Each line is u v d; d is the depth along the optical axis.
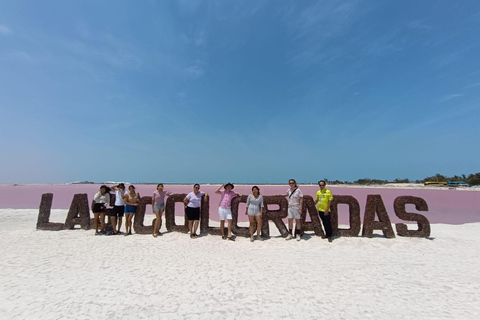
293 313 4.44
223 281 5.81
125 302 4.84
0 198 39.69
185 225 10.79
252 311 4.51
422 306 4.71
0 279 5.96
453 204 29.50
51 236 10.30
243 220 17.81
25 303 4.82
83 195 11.70
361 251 8.24
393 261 7.26
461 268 6.72
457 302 4.88
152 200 10.45
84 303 4.81
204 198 10.84
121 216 10.83
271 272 6.36
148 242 9.37
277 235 10.73
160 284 5.66
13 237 10.12
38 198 39.69
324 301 4.89
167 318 4.29
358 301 4.89
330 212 10.09
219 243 9.23
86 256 7.71
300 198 9.70
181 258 7.50
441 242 9.27
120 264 6.98
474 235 11.45
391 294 5.19
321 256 7.71
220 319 4.25
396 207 10.21
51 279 5.95
